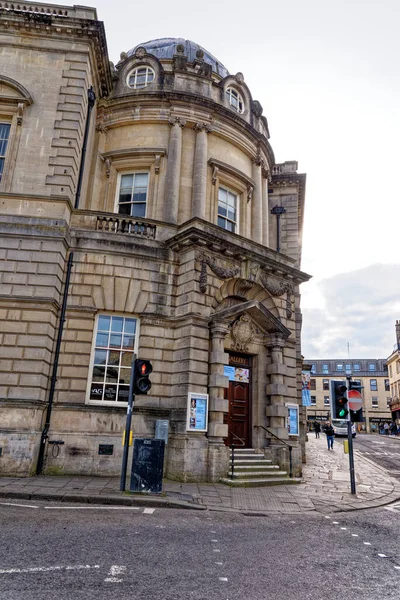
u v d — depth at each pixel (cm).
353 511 1005
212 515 870
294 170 2380
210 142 1844
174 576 504
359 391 1256
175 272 1463
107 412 1280
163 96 1766
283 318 1653
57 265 1295
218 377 1346
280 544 677
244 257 1522
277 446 1484
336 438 4531
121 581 477
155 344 1386
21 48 1485
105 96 1803
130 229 1468
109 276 1384
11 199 1341
